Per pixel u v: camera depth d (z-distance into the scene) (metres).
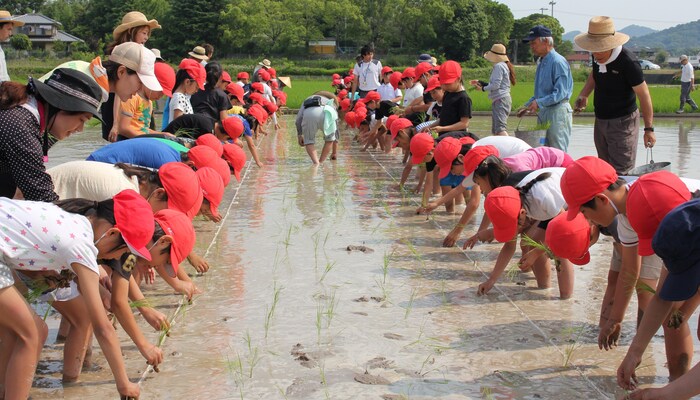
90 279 3.53
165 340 4.58
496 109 10.77
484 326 4.84
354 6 92.69
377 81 16.33
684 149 14.69
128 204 3.68
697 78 43.44
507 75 10.66
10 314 3.41
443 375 4.07
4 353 3.66
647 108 7.69
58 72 4.21
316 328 4.77
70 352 4.00
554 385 3.96
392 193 9.70
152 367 4.17
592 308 5.23
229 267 6.15
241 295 5.43
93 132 17.89
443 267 6.22
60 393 3.87
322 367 4.16
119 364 3.64
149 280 5.72
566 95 8.98
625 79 7.61
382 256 6.54
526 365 4.22
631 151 7.85
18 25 8.36
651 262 4.42
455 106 9.30
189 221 4.15
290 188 10.04
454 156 7.04
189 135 7.67
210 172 5.43
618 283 4.21
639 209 3.58
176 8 80.69
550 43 9.01
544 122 9.12
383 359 4.28
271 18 86.19
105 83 5.32
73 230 3.50
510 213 5.06
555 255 5.00
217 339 4.59
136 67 5.43
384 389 3.88
